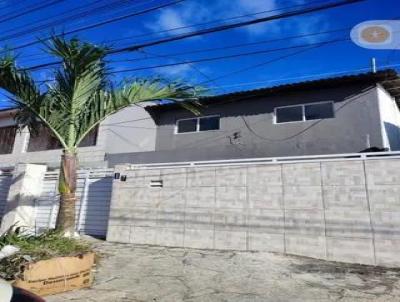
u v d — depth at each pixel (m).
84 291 5.78
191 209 9.52
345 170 7.89
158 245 9.71
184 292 5.76
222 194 9.19
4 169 17.89
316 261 7.60
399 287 5.87
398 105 14.96
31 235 7.40
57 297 5.45
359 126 12.59
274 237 8.35
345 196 7.77
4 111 19.75
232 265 7.39
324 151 12.96
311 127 13.40
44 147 18.55
